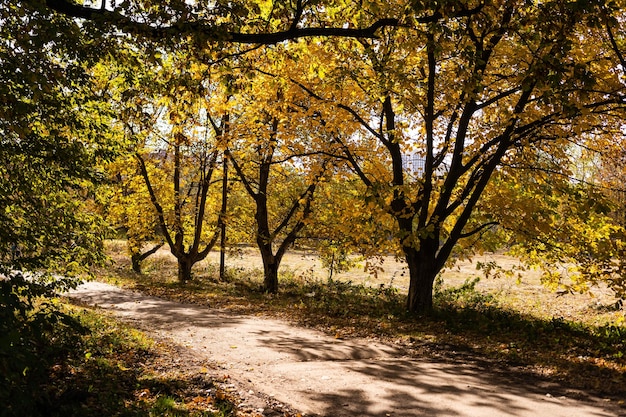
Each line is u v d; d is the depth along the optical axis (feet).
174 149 85.05
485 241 50.67
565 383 27.50
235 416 21.40
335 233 73.20
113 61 30.66
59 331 29.27
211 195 97.19
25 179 31.09
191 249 90.58
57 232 32.86
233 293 71.10
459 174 45.85
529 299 68.90
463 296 62.18
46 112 29.22
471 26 34.22
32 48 23.89
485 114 49.70
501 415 22.00
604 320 49.34
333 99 50.37
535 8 29.27
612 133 43.68
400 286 92.53
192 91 29.68
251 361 31.63
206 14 26.14
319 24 32.37
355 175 63.52
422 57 44.93
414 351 35.73
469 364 32.09
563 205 46.39
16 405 15.96
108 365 26.27
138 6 25.50
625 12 37.04
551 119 39.73
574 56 38.24
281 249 78.02
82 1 33.53
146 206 87.45
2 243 29.27
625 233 38.19
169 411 20.62
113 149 35.45
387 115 51.03
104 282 79.66
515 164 44.70
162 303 59.11
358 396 24.63
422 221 46.83
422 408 22.91
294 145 54.70
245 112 59.21
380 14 31.71
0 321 13.89
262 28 29.53
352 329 43.96
